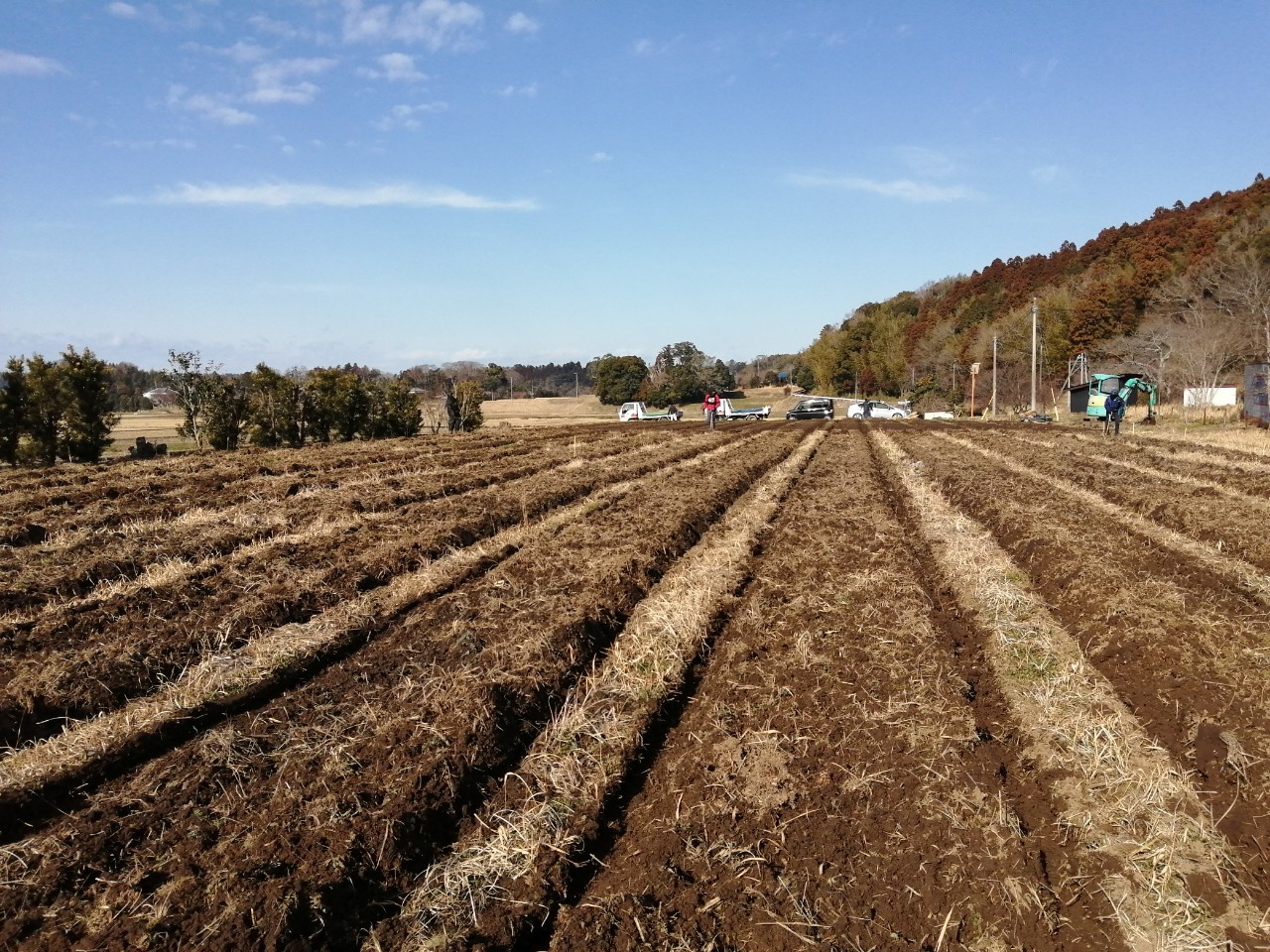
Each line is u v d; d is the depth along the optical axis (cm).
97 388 2414
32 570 971
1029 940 405
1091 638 762
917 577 989
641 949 398
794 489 1750
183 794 518
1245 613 821
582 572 995
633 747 586
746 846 473
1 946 393
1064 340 6688
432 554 1116
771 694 657
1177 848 464
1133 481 1705
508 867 459
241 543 1179
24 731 614
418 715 607
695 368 9950
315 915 411
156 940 391
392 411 3531
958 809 499
